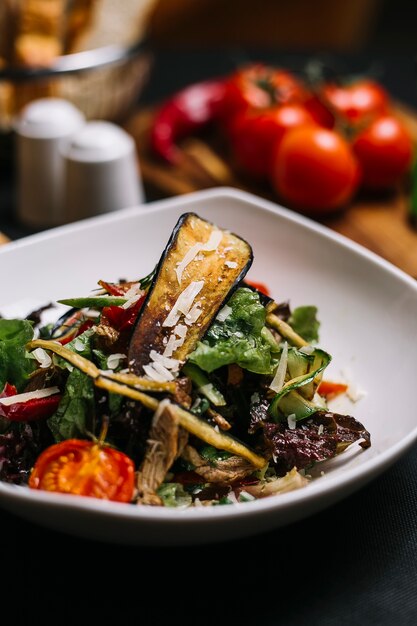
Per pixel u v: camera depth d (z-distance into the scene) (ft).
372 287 1.87
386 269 1.86
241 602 1.52
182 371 1.62
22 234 2.37
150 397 1.57
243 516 1.42
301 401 1.65
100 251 1.98
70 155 2.32
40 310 1.83
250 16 3.77
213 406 1.63
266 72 2.69
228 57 3.17
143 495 1.53
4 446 1.60
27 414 1.61
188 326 1.62
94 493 1.52
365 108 2.54
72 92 2.55
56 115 2.38
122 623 1.49
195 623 1.49
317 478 1.62
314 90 2.55
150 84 3.00
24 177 2.38
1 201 2.49
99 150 2.31
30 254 1.92
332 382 1.77
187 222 1.71
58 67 2.47
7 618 1.50
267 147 2.46
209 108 2.71
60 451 1.55
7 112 2.52
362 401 1.75
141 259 2.00
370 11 3.95
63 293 1.93
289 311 1.79
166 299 1.64
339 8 3.73
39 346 1.63
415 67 2.95
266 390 1.65
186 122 2.68
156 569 1.55
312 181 2.33
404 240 2.31
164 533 1.45
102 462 1.54
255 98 2.64
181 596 1.52
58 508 1.40
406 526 1.62
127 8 2.58
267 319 1.71
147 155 2.59
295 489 1.59
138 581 1.54
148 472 1.55
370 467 1.49
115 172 2.33
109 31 2.57
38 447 1.62
